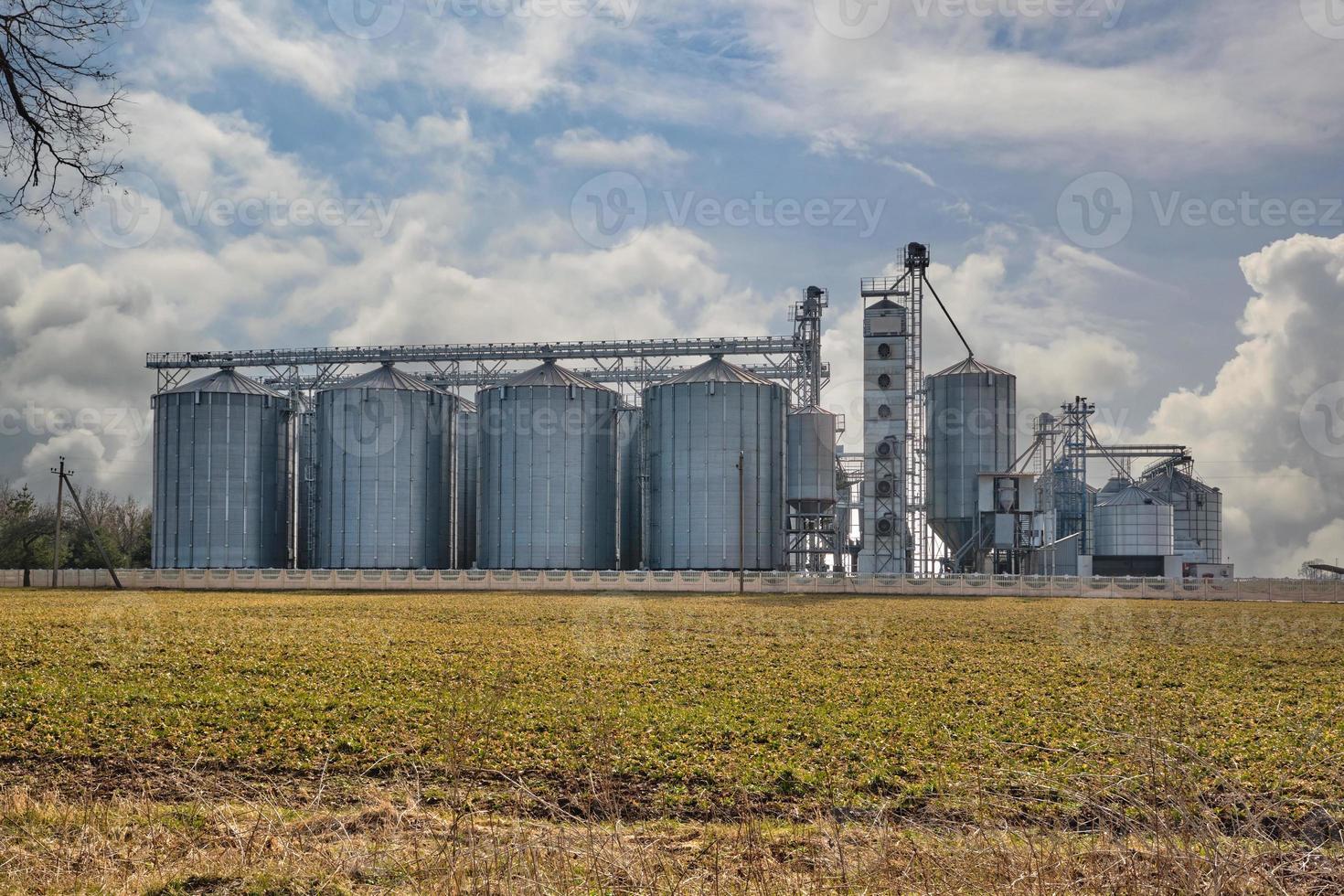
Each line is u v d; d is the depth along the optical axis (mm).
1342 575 113125
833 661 34938
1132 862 11617
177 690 27484
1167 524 108875
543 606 63375
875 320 101438
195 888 12461
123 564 117562
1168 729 22312
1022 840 12555
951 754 20172
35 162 14406
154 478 113250
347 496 109438
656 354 110938
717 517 104562
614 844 13336
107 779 18719
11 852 13289
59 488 93250
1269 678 31891
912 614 57406
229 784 17984
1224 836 13445
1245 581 77812
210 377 115250
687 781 18531
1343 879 12180
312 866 12875
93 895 12031
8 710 24141
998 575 88250
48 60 14148
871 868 12133
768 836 14484
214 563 110000
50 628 45656
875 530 99625
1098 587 79125
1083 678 31297
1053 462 119812
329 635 43469
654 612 58656
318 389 114812
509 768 19109
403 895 11969
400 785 17719
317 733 21938
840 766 19438
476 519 127438
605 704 25438
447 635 43281
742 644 40438
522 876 12156
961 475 100000
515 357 112125
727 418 105250
